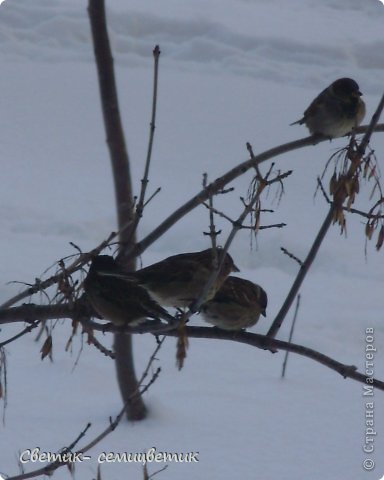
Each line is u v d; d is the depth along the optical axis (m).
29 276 14.01
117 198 9.18
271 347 6.68
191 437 9.84
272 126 23.97
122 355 10.29
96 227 16.84
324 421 10.46
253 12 33.59
